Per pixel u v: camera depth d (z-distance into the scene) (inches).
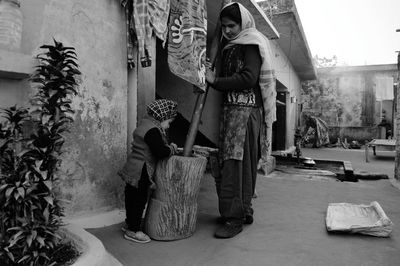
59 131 77.2
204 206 155.2
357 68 704.4
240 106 120.6
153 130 105.1
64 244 81.4
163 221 108.3
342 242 110.5
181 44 123.4
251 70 116.4
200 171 111.3
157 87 242.4
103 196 123.6
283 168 303.6
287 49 430.0
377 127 700.0
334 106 733.9
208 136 238.8
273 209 152.5
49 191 74.0
